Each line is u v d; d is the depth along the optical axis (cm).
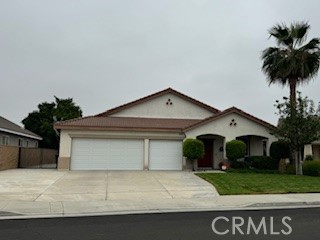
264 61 2298
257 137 2481
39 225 790
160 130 2289
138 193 1310
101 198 1191
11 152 2292
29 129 4009
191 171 2184
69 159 2195
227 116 2303
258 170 2162
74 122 2316
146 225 796
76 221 840
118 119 2553
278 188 1455
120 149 2270
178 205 1086
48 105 4297
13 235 692
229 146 2200
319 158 3180
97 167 2231
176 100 2716
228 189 1419
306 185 1535
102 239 661
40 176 1783
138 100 2681
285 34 2230
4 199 1134
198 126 2272
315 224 816
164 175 1889
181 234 706
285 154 2217
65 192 1295
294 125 2019
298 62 2141
